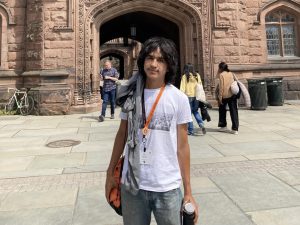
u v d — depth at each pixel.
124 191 1.95
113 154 2.11
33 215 3.58
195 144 7.03
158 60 1.92
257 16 15.09
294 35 15.89
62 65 12.51
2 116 12.05
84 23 12.75
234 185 4.38
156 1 13.45
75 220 3.45
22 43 13.47
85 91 12.74
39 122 10.54
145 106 1.95
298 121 9.74
